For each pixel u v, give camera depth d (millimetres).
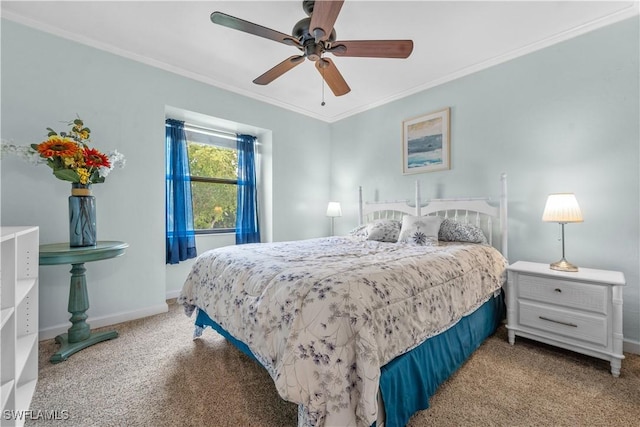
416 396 1286
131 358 1851
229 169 3756
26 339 1521
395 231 2814
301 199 4039
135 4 1941
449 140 2959
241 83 3166
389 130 3555
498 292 2240
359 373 1009
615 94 2029
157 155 2721
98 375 1651
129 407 1381
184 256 3170
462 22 2096
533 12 1993
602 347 1690
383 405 1116
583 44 2160
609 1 1894
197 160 3496
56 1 1914
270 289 1306
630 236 1975
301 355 1043
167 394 1481
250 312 1343
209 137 3547
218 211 3670
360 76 2953
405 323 1240
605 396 1448
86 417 1312
